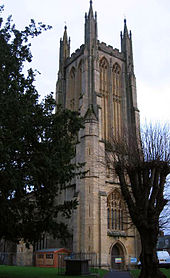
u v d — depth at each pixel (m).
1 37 27.34
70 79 75.25
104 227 50.25
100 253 48.16
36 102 29.56
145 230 25.41
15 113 25.00
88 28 69.31
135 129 49.22
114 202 56.66
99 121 58.06
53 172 26.09
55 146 27.27
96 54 66.06
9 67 27.20
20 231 25.36
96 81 63.09
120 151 31.89
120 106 69.56
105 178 54.28
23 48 29.17
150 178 27.39
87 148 54.88
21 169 25.19
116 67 72.94
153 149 30.41
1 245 64.75
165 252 41.16
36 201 27.64
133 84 70.56
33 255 55.59
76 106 69.50
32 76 29.80
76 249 49.19
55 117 28.75
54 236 27.19
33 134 26.23
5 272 31.98
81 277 28.30
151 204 26.25
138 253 55.03
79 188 53.25
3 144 23.23
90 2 71.88
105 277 30.02
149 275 23.70
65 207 28.20
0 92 25.28
